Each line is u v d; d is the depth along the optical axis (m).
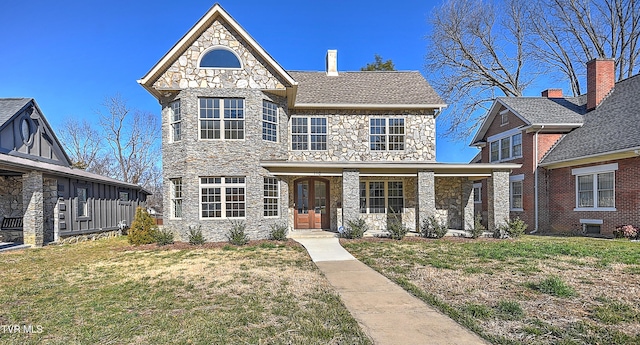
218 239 13.76
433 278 7.47
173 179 14.45
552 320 4.93
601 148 15.10
